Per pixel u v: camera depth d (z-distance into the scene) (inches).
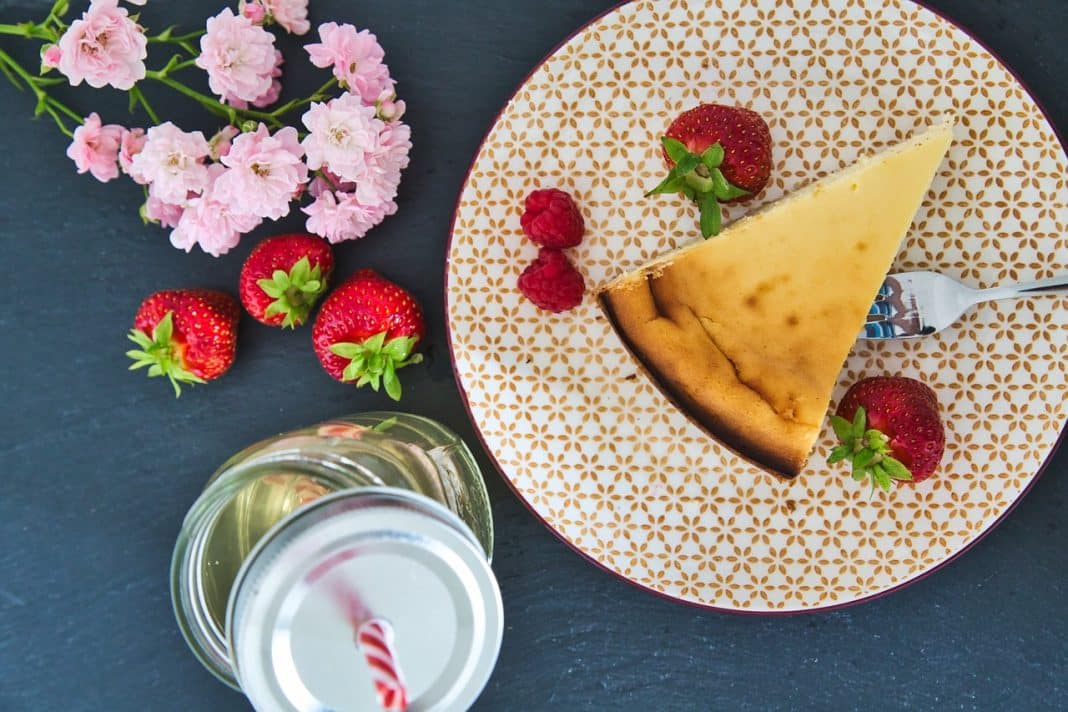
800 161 22.7
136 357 22.8
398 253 23.4
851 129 22.6
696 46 22.6
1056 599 23.1
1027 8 22.9
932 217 22.7
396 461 20.9
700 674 23.4
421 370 23.5
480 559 18.9
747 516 22.8
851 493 22.8
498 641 19.1
